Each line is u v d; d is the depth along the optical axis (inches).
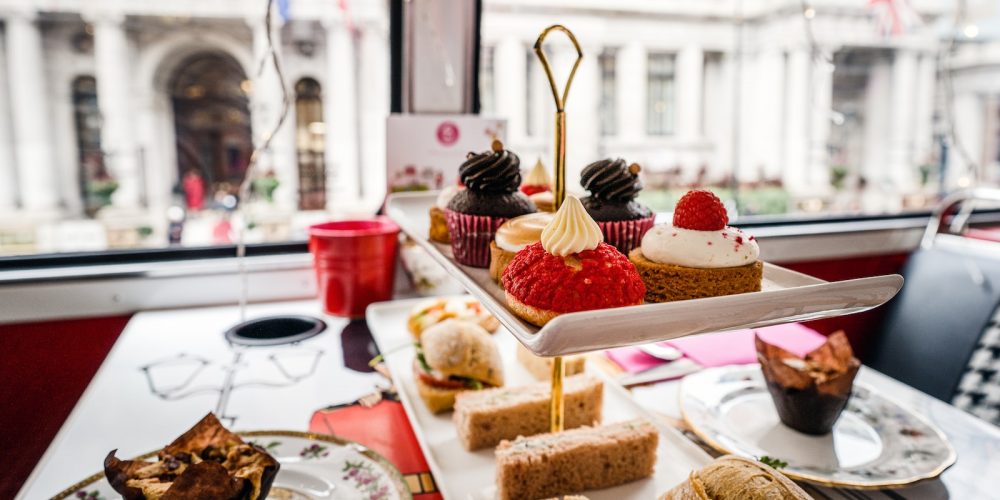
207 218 253.8
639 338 17.1
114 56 265.7
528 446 27.3
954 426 34.1
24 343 54.3
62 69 257.6
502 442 27.9
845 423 33.5
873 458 29.6
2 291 53.1
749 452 29.7
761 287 26.8
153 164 287.3
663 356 42.8
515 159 34.5
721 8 208.5
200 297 58.8
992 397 54.6
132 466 22.8
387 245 54.2
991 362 56.5
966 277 64.6
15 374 54.3
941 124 115.9
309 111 192.7
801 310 19.1
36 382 54.9
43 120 251.3
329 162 191.3
